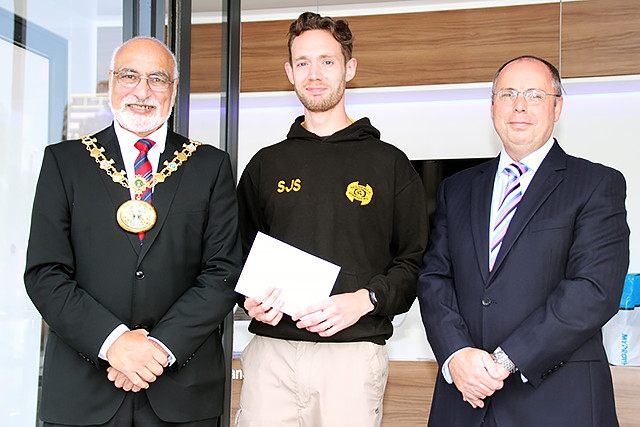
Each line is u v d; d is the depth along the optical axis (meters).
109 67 1.92
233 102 2.29
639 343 2.91
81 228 1.72
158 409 1.68
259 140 4.16
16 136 2.02
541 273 1.80
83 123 2.10
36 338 2.10
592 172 1.87
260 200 2.14
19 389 2.08
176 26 2.06
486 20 3.54
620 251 1.80
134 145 1.82
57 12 2.05
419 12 3.61
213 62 2.21
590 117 3.76
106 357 1.62
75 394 1.66
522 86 1.91
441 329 1.88
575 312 1.71
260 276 1.85
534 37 3.49
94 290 1.69
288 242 2.02
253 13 3.77
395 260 2.11
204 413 1.75
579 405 1.73
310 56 2.08
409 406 3.09
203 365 1.76
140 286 1.70
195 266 1.80
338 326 1.86
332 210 2.03
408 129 4.00
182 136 1.94
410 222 2.12
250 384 2.05
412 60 3.61
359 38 3.66
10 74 1.99
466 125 3.94
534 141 1.91
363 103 3.99
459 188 2.08
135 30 2.03
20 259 2.07
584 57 3.41
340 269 1.92
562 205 1.83
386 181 2.09
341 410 1.96
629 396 2.87
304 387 1.98
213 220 1.83
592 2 3.41
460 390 1.80
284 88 3.74
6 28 1.96
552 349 1.70
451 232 2.00
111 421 1.67
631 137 3.71
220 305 1.75
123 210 1.72
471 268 1.90
